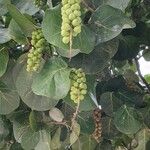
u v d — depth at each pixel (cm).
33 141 147
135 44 154
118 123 142
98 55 125
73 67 123
